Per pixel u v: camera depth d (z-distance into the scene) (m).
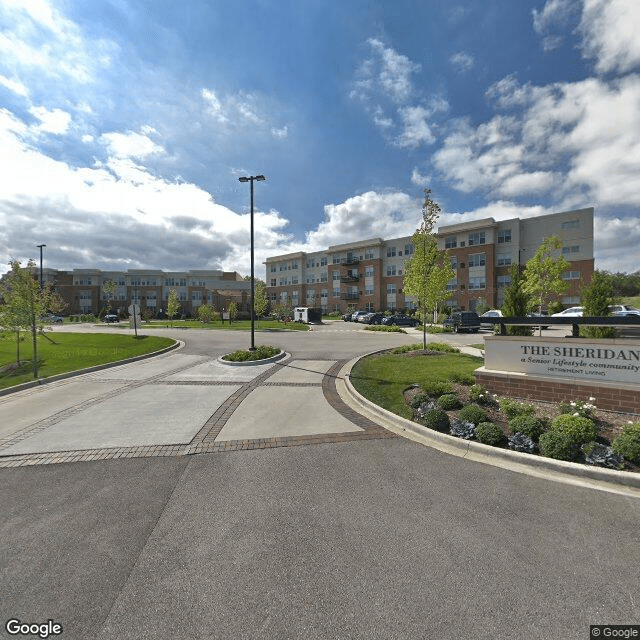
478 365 9.84
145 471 4.33
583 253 37.72
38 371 11.04
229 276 77.81
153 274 73.50
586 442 4.47
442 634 2.07
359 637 2.07
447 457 4.65
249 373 10.56
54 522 3.27
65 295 70.62
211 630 2.13
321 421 6.18
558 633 2.07
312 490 3.81
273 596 2.37
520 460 4.44
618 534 2.97
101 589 2.45
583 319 6.12
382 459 4.60
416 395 6.80
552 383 6.27
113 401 7.58
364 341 19.44
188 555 2.79
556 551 2.77
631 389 5.52
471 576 2.52
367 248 56.22
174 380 9.66
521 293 13.12
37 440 5.38
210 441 5.28
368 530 3.08
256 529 3.12
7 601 2.36
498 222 42.44
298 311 40.22
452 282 45.19
